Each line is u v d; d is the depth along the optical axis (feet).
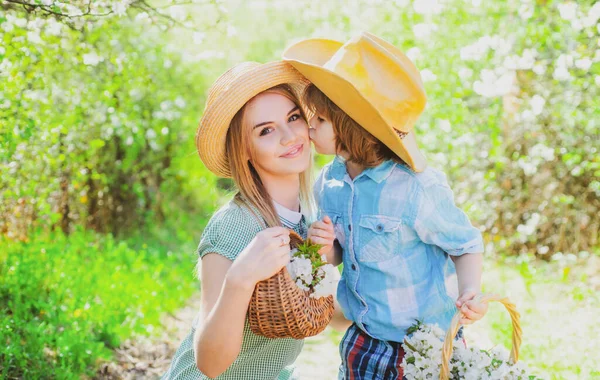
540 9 18.49
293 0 27.48
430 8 17.12
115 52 18.39
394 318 8.11
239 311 6.42
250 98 7.22
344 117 7.73
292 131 7.27
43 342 12.82
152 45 22.31
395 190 8.02
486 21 19.03
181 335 15.67
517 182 21.35
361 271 8.30
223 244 7.09
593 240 20.97
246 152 7.32
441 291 8.16
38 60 14.67
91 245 20.44
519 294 17.25
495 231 21.29
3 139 13.37
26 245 17.31
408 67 8.05
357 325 8.48
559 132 20.10
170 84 24.99
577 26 16.63
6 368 11.79
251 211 7.30
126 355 14.19
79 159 20.36
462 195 21.24
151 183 24.63
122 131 20.57
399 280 8.10
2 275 15.44
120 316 15.43
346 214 8.35
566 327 14.71
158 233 24.04
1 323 12.99
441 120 18.15
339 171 8.65
